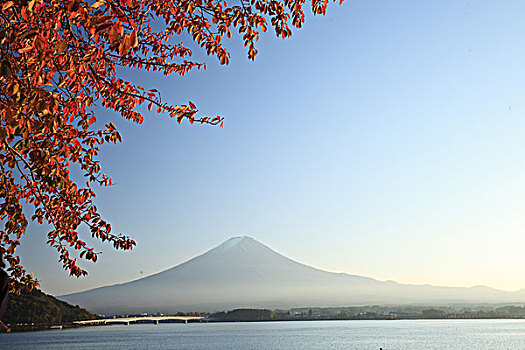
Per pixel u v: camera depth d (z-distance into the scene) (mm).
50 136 4852
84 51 4793
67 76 4809
